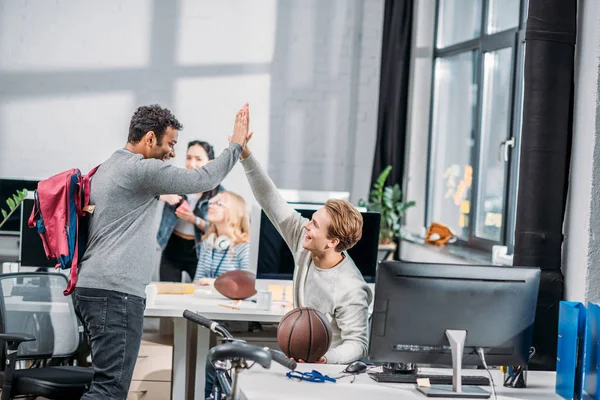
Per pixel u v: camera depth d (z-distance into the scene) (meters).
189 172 3.88
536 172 4.14
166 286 4.99
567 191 4.19
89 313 3.82
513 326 3.17
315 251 3.77
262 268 4.74
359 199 8.05
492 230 6.25
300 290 3.88
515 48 5.82
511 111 5.85
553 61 4.11
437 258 6.47
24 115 7.77
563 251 4.20
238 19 7.99
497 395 3.13
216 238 5.61
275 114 8.08
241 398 3.04
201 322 3.12
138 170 3.83
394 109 7.57
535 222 4.14
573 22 4.11
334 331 3.77
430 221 7.61
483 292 3.12
